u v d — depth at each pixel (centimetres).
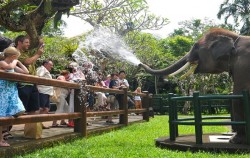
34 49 762
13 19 718
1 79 518
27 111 679
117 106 1189
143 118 1498
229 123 597
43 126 911
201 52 714
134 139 793
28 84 656
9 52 562
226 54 675
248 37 682
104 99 1092
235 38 691
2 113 543
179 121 662
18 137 702
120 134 900
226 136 757
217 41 695
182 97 641
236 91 646
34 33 735
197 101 619
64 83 734
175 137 695
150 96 1833
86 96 828
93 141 752
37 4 733
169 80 2811
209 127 1157
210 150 584
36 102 681
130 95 1297
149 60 2444
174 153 578
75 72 952
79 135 797
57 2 709
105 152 605
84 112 816
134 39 2255
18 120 561
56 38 1947
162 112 2295
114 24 1595
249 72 635
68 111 948
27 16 725
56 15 742
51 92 805
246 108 589
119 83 1180
